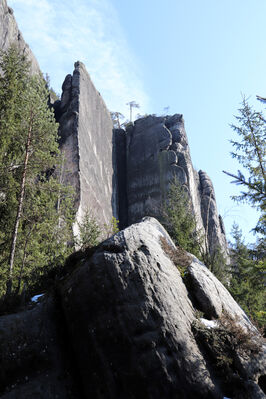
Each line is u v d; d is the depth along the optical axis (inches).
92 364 272.7
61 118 1332.4
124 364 265.0
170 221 926.4
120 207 1669.5
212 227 1696.6
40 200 604.1
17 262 524.1
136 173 1769.2
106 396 256.4
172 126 1924.2
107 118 1849.2
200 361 273.7
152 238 371.9
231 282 988.6
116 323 282.0
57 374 282.0
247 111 527.5
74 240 636.7
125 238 343.9
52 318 318.3
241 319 362.3
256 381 276.4
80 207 1024.9
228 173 380.2
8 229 554.3
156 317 286.4
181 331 287.0
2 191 565.0
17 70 719.7
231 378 270.4
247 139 518.6
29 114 606.2
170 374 259.4
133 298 294.5
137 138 1914.4
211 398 255.1
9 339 290.0
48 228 576.7
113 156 1786.4
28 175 583.8
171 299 306.8
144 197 1647.4
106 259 317.1
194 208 1520.7
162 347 271.9
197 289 350.6
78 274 321.1
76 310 300.0
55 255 568.4
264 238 464.1
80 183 1108.5
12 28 1242.6
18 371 276.7
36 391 267.0
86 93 1507.1
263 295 923.4
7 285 440.1
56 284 351.3
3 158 597.0
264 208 414.3
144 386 254.1
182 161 1712.6
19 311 350.9
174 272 350.6
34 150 593.9
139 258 324.2
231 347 293.3
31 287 439.5
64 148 1203.2
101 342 277.4
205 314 334.6
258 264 449.4
